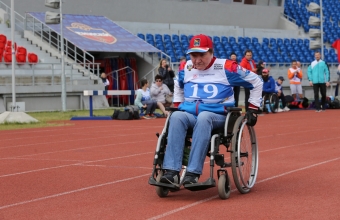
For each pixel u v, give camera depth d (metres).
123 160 10.91
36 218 6.43
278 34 43.69
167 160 7.26
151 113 22.48
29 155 11.84
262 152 11.82
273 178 8.81
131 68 32.78
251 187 7.86
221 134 7.57
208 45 7.70
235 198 7.39
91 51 30.69
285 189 7.92
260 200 7.22
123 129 17.56
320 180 8.54
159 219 6.29
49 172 9.65
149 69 33.91
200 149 7.27
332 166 9.85
